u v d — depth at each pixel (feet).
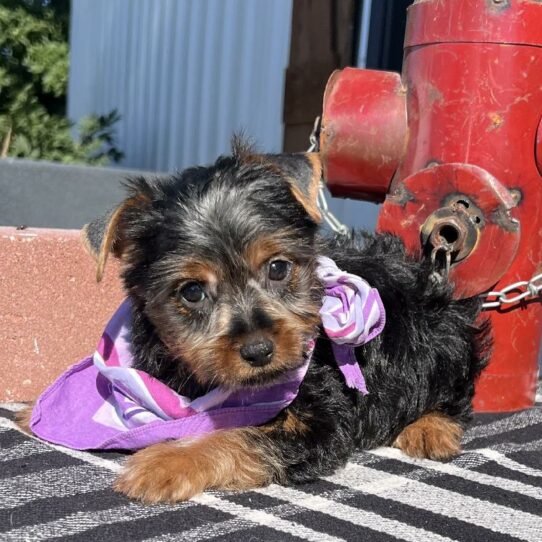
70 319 2.52
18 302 2.47
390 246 2.43
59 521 1.77
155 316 2.08
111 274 2.55
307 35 4.20
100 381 2.25
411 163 2.45
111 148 5.61
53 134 4.60
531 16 2.33
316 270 2.15
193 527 1.76
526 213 2.40
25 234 2.47
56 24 5.78
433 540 1.74
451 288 2.40
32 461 2.05
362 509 1.87
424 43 2.40
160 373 2.14
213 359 1.98
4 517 1.78
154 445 2.03
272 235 2.05
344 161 2.50
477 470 2.09
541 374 3.04
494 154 2.36
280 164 2.17
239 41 4.94
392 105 2.45
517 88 2.35
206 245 2.02
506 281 2.44
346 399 2.17
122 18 6.43
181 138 5.61
